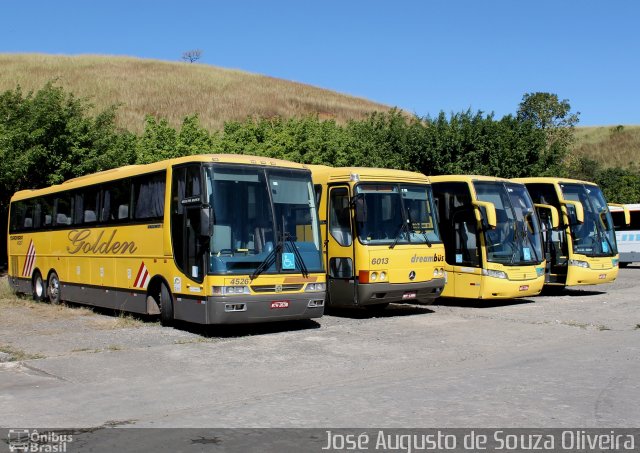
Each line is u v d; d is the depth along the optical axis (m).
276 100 80.00
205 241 12.85
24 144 27.06
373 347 12.09
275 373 10.02
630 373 9.70
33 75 73.25
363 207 15.43
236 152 32.16
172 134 31.52
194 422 7.43
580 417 7.40
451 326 14.58
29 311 18.31
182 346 12.22
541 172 36.78
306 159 33.47
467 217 18.17
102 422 7.50
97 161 28.16
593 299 20.41
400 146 37.22
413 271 16.06
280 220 13.59
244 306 12.82
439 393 8.56
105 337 13.36
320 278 13.91
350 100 90.75
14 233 23.08
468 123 36.56
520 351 11.71
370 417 7.49
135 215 15.55
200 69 92.81
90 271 17.61
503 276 17.89
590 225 21.66
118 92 71.31
